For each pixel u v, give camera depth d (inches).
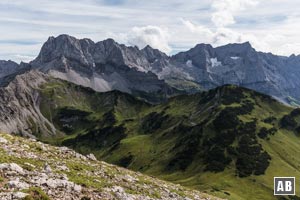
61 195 1079.6
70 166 1573.6
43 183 1137.4
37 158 1531.7
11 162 1315.2
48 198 1004.6
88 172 1592.0
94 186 1327.5
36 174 1239.5
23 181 1103.0
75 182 1291.8
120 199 1263.5
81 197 1112.2
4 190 982.4
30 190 1011.3
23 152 1574.8
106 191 1300.4
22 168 1266.0
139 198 1391.5
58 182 1186.0
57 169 1432.1
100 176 1592.0
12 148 1592.0
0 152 1445.6
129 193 1434.5
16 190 998.4
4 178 1093.8
